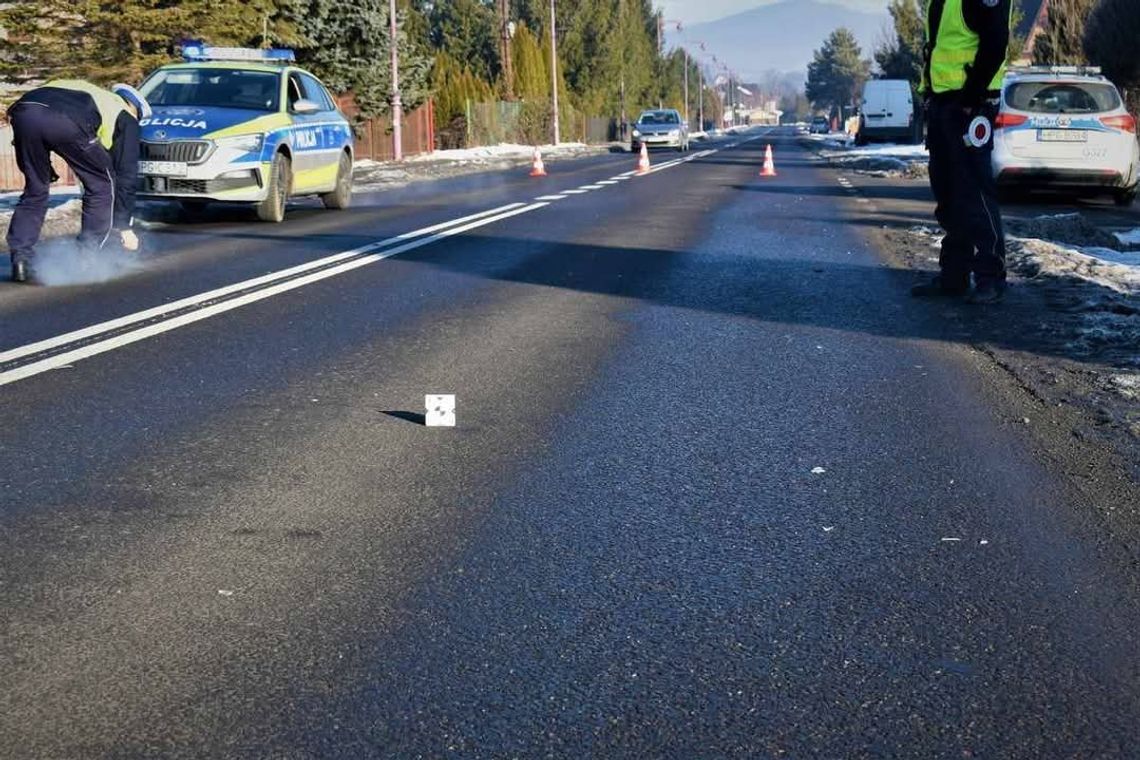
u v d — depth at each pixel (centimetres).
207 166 1441
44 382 622
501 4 6856
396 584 364
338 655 317
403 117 4538
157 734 277
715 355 695
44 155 991
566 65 8781
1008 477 469
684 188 2225
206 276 1004
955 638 328
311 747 271
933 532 410
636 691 298
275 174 1501
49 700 292
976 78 848
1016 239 1191
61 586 361
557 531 410
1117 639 328
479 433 530
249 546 394
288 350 704
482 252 1162
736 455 499
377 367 660
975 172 864
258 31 2812
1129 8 3100
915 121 6022
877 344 730
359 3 3719
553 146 6650
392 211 1688
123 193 1090
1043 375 641
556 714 286
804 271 1046
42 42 2417
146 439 518
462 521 420
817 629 334
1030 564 381
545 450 505
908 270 1059
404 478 466
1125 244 1322
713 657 317
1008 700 294
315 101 1698
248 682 302
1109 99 1856
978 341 738
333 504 436
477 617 341
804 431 536
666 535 407
